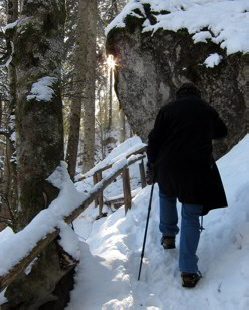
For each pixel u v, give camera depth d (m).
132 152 7.78
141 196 5.88
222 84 6.52
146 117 8.01
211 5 7.43
